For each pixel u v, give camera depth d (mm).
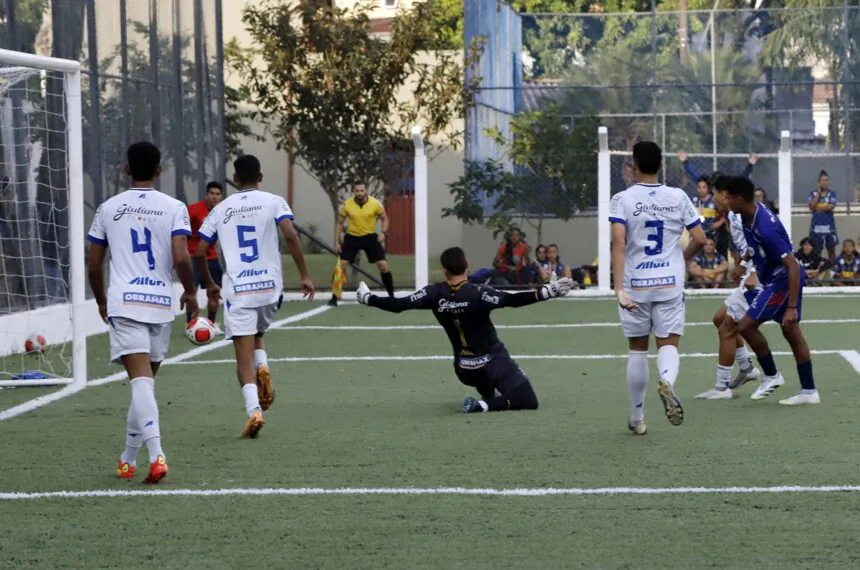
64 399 29688
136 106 48969
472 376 27109
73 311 31938
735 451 21969
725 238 59031
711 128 64500
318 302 57562
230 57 68250
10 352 38375
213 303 25016
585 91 63781
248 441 23594
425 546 16062
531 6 110062
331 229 96375
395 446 22844
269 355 38281
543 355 37281
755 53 65062
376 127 65188
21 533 16938
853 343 38469
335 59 64750
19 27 39656
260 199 24078
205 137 56656
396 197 97375
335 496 18859
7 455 22531
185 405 28453
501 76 64188
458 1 108688
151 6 50625
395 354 38000
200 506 18344
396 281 68438
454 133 68000
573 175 61125
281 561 15477
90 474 20766
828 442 22734
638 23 65125
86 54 44375
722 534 16438
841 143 64750
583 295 58656
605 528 16812
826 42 64688
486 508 18000
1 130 38156
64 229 41531
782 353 36312
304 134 65062
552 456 21688
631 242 22750
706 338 40938
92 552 15977
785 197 57000
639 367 23250
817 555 15414
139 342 19844
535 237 62656
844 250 59531
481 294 26344
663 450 22125
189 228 20391
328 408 27750
